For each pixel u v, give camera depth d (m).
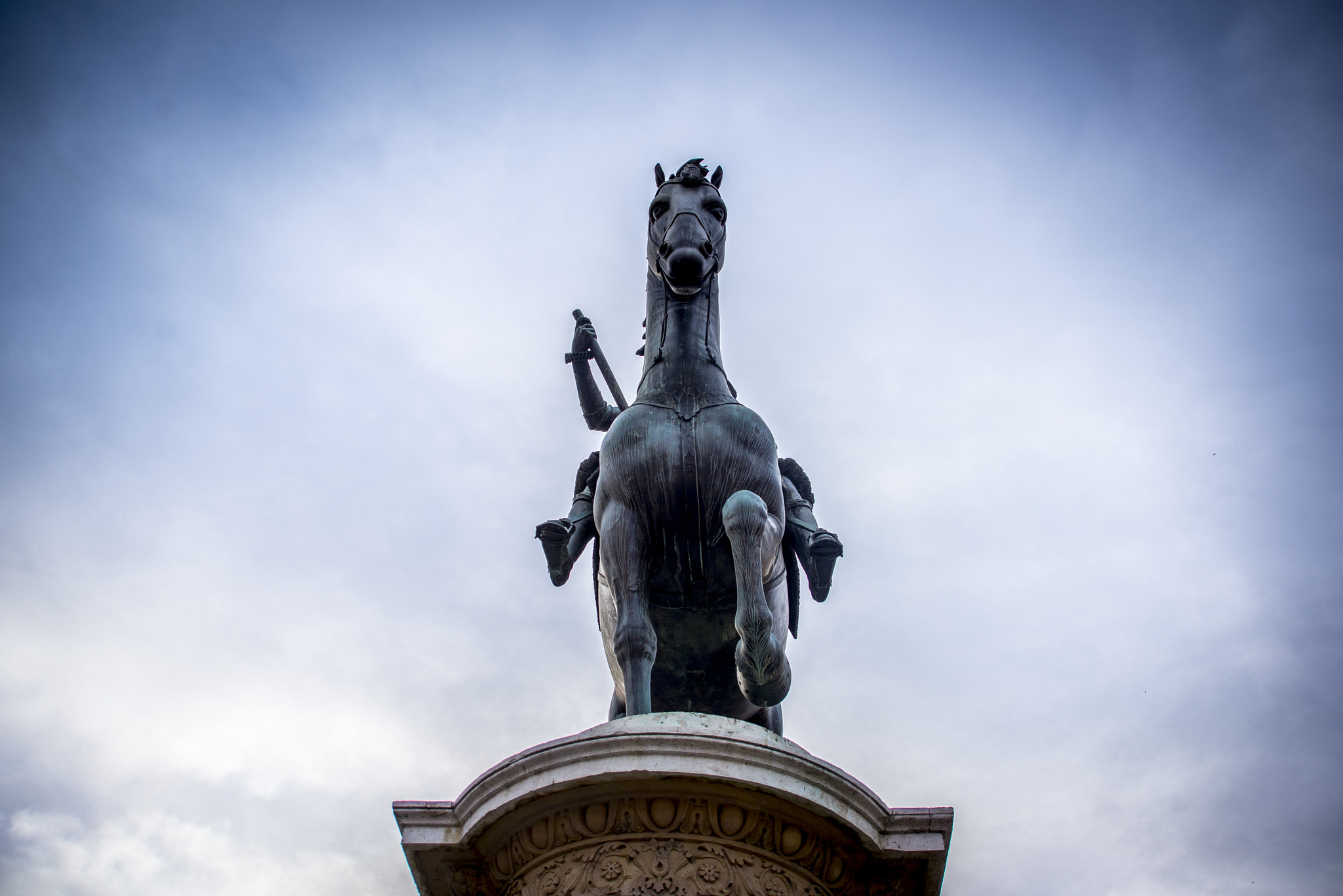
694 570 4.75
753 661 4.25
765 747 3.84
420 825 4.07
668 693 5.09
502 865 4.05
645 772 3.81
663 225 5.04
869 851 3.98
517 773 3.91
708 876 3.82
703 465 4.66
